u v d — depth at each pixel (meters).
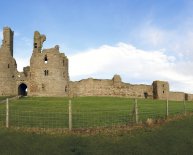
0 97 95.56
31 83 106.94
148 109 61.91
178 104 75.81
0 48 106.12
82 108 66.12
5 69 105.19
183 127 46.47
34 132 42.38
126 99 91.06
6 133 41.66
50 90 105.44
